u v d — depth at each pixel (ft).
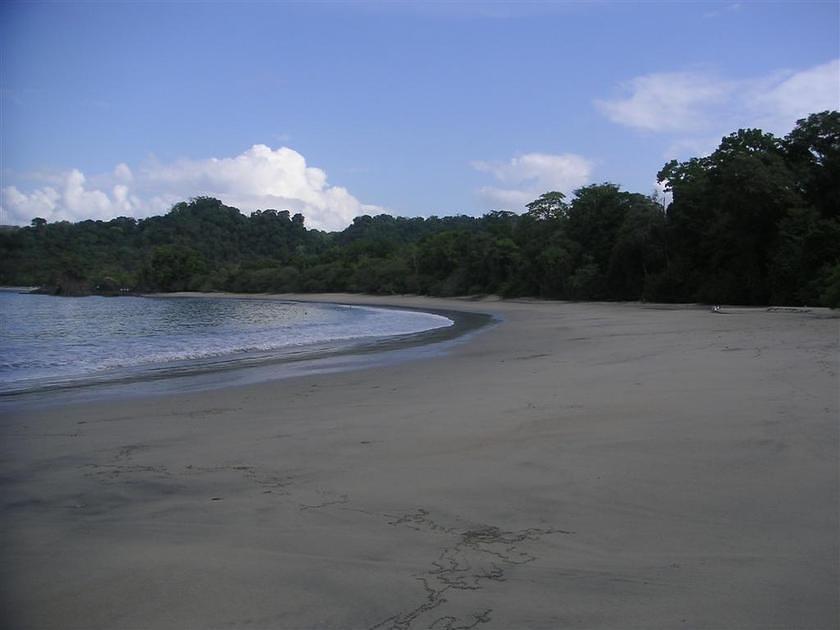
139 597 12.00
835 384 30.32
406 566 13.14
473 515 16.06
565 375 39.70
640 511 15.92
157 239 510.17
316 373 49.37
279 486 19.16
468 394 34.58
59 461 22.97
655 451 21.03
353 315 171.42
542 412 28.09
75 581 12.73
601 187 224.53
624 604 11.37
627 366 42.14
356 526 15.51
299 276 391.65
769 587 11.86
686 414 25.93
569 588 12.01
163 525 15.98
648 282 170.09
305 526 15.61
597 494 17.26
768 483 17.48
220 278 424.87
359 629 10.76
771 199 132.36
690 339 60.59
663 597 11.59
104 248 461.78
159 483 19.95
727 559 13.07
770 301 130.82
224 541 14.75
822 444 20.67
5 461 23.02
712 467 19.08
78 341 89.76
